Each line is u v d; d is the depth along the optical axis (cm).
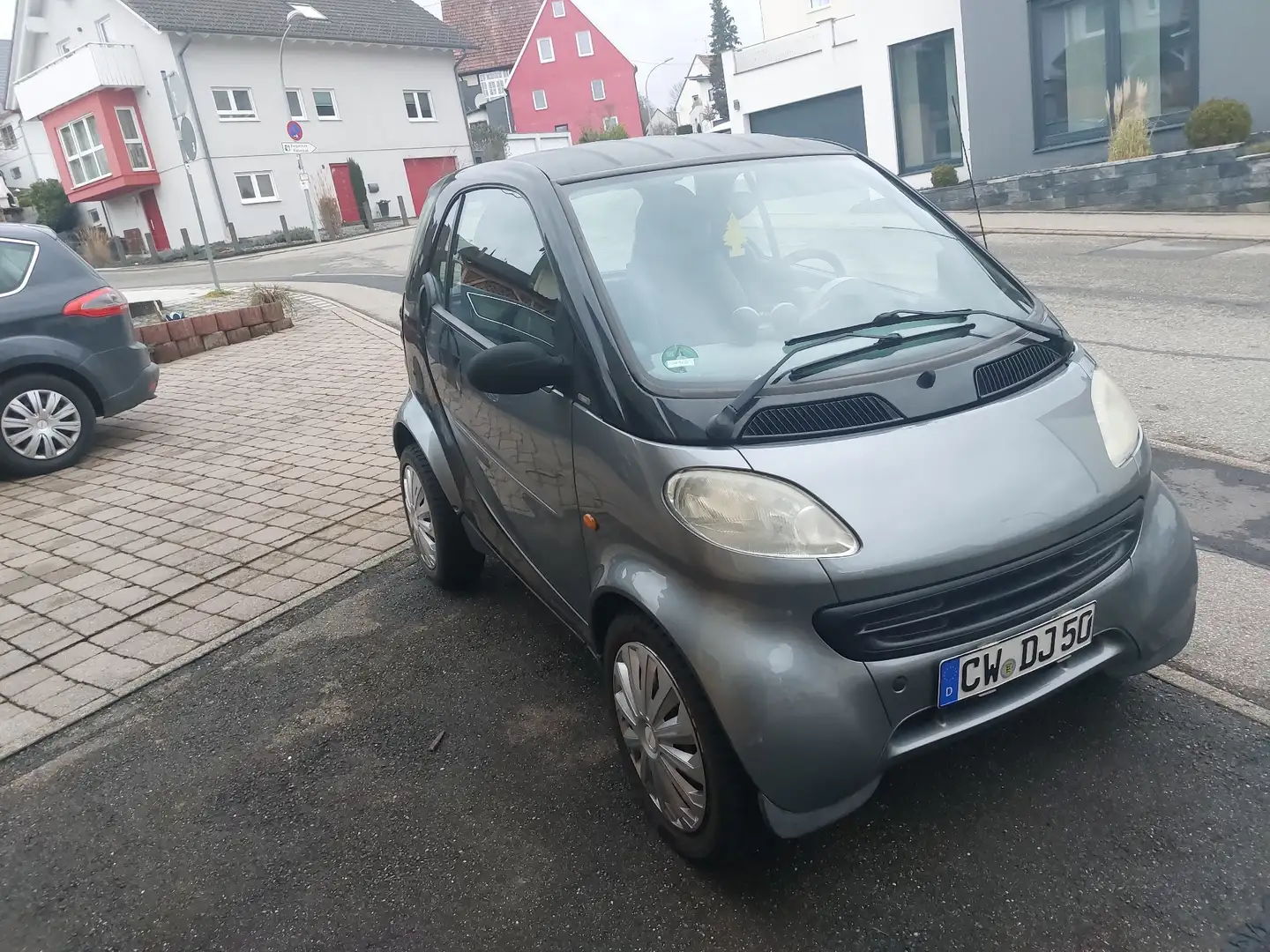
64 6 3644
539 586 352
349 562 515
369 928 264
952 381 267
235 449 764
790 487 238
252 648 435
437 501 437
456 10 6291
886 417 255
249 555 540
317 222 3509
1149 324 794
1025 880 250
